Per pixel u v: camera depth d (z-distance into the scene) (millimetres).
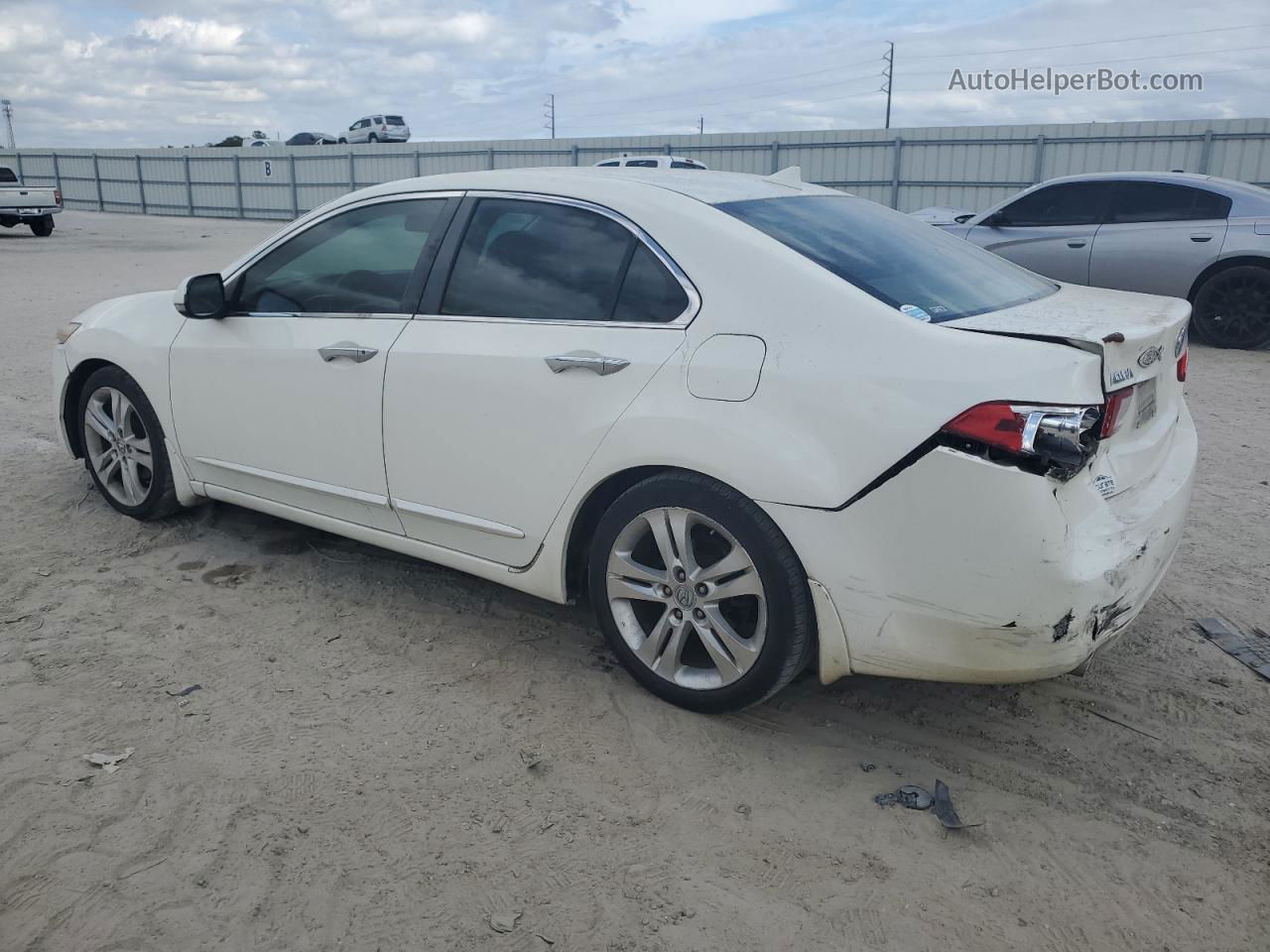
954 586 2568
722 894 2395
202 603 3875
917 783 2842
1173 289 9883
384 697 3229
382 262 3670
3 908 2289
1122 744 3041
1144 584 2768
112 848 2490
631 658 3221
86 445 4707
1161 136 23953
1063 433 2426
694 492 2893
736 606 3000
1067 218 10391
